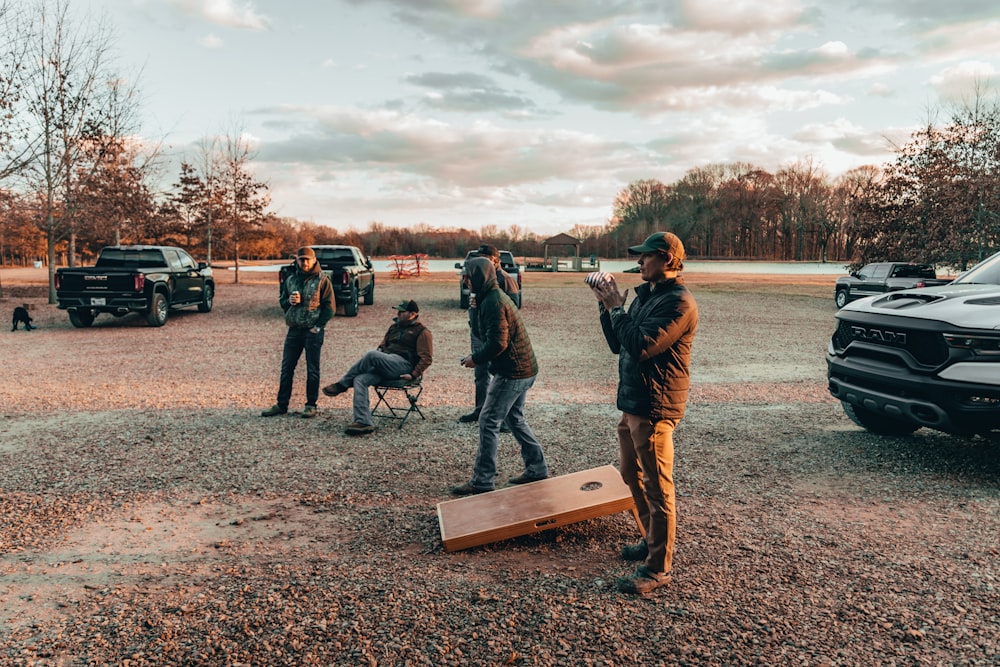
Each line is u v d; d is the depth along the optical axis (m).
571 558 3.63
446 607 3.03
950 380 4.70
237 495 4.66
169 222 36.19
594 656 2.63
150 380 9.10
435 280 33.69
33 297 22.31
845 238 93.50
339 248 18.67
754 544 3.75
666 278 3.18
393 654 2.64
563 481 4.32
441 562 3.57
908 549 3.67
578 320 17.12
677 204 100.44
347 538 3.92
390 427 6.55
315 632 2.81
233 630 2.83
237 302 20.70
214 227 31.27
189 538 3.93
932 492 4.64
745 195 95.38
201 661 2.61
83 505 4.46
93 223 21.92
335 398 7.92
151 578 3.38
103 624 2.91
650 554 3.22
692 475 5.05
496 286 4.53
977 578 3.30
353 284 16.80
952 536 3.85
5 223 21.88
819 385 8.87
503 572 3.44
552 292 26.36
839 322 5.82
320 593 3.17
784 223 93.44
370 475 5.09
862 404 5.42
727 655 2.64
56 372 9.70
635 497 3.54
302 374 9.62
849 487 4.76
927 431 6.36
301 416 6.99
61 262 68.69
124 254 15.63
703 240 99.44
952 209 23.08
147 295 14.75
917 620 2.90
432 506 4.47
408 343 6.70
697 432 6.36
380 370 6.46
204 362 10.62
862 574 3.36
